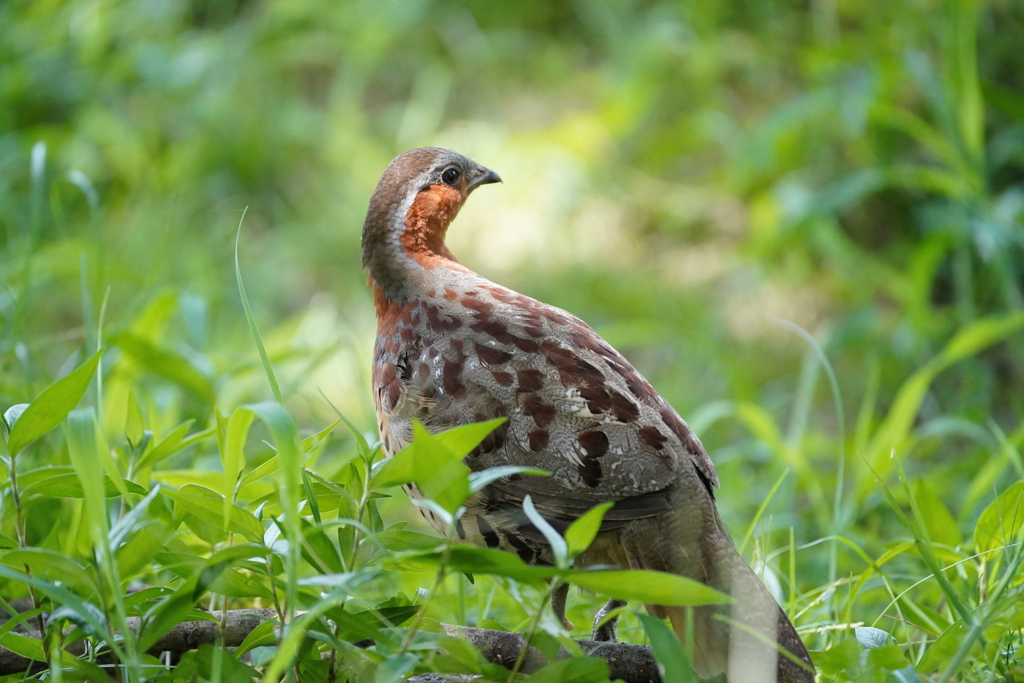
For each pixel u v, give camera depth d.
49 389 5.16
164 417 8.88
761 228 13.35
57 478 5.52
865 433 9.02
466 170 7.33
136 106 15.89
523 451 5.80
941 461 10.56
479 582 7.37
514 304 6.44
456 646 4.74
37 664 5.89
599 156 15.48
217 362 10.16
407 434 6.24
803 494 10.23
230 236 14.36
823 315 13.09
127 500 5.66
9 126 14.78
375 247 6.90
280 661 4.32
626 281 13.66
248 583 5.03
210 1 17.92
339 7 17.33
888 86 12.85
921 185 12.05
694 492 5.68
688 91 15.85
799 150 14.23
